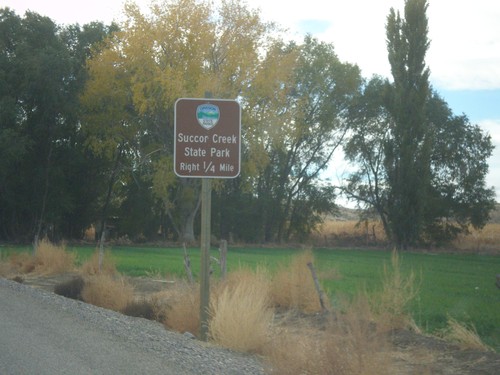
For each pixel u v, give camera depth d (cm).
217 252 4478
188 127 1272
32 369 894
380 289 1695
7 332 1168
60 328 1240
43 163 4959
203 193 1316
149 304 1650
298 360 925
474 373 986
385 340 987
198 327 1403
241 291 1293
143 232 5903
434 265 3591
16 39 4853
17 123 4719
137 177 5616
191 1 4803
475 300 1866
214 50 4853
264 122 4869
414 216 5519
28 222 5216
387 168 5616
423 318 1498
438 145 6353
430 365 1035
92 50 5025
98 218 5653
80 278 1975
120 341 1138
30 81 4588
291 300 1645
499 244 6362
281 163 6431
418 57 5378
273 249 5372
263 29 4912
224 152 1277
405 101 5412
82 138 5228
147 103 4684
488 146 6412
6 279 2256
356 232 6925
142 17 4803
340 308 1441
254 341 1182
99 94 4891
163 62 4791
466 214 6347
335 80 6406
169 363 984
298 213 6681
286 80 4928
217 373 948
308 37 6391
